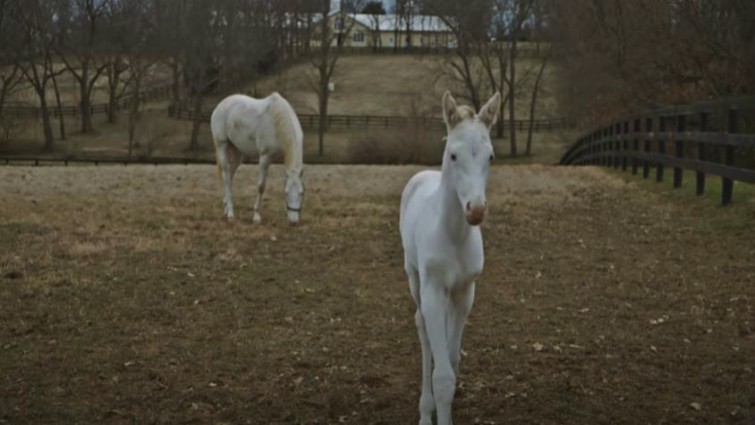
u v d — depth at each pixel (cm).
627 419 483
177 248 996
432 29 6294
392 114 5247
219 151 1259
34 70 4528
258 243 1046
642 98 2678
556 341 634
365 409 505
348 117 5288
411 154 3994
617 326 671
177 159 4003
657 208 1272
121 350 613
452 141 426
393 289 809
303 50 5556
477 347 621
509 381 549
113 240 1037
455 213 429
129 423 481
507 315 710
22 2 4325
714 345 612
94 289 790
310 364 584
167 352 611
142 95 5562
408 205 514
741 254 898
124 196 1515
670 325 668
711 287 778
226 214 1255
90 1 4719
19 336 643
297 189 1187
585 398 517
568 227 1159
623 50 2855
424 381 480
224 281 836
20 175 1875
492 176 1981
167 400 516
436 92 5112
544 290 796
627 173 1845
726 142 1136
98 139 4828
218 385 544
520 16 4356
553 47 4062
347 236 1105
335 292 795
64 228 1113
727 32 2139
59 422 480
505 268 898
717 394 516
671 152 1727
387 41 8262
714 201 1199
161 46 4619
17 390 528
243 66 4816
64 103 5625
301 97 5669
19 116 4503
